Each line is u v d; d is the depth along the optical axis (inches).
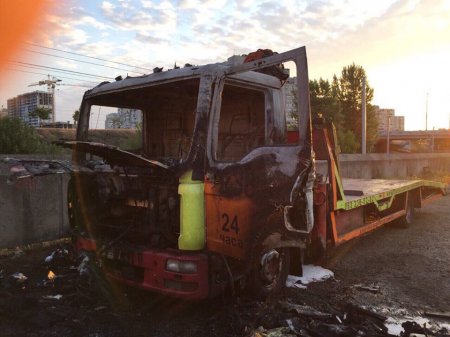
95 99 220.8
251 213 163.9
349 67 1918.1
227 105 188.1
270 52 180.9
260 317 162.4
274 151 167.8
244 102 192.5
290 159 164.6
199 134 163.5
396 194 339.9
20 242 272.5
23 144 531.8
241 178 161.9
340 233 255.9
